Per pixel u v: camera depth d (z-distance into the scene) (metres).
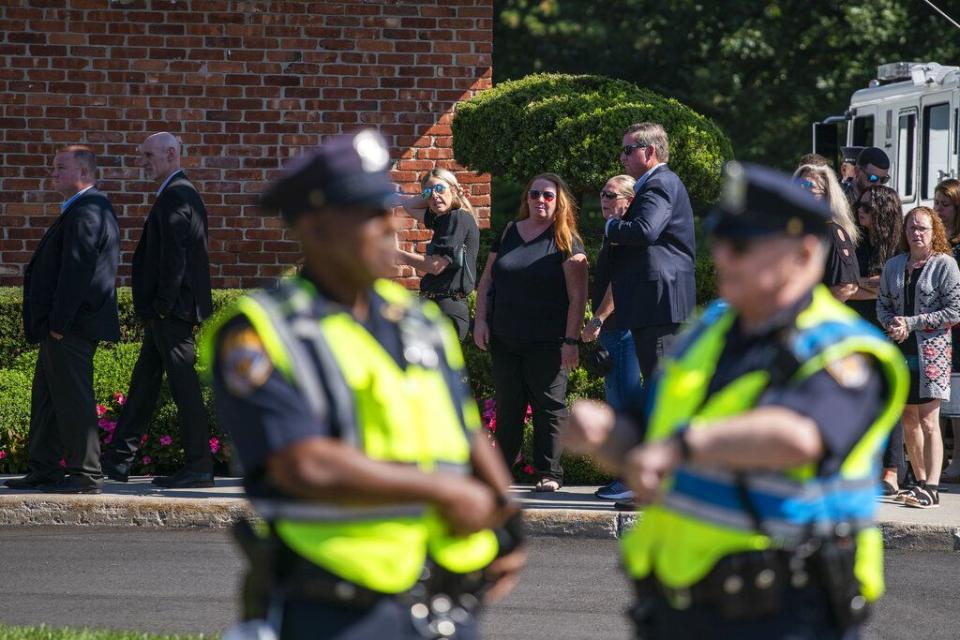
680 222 25.80
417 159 39.72
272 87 39.22
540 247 28.02
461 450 10.01
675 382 10.23
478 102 37.78
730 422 9.16
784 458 9.05
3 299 35.44
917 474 27.44
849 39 80.19
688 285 25.91
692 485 9.82
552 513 26.25
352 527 9.48
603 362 27.69
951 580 23.16
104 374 32.91
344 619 9.48
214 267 39.22
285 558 9.62
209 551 24.91
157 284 28.33
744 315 9.95
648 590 10.30
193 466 28.88
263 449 9.23
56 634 18.19
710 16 83.19
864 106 52.56
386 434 9.49
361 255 9.59
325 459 9.16
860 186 35.22
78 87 38.62
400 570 9.52
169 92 38.91
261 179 39.28
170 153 28.48
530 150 36.53
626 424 10.80
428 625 9.71
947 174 46.31
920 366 27.02
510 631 19.62
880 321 28.02
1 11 38.25
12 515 26.97
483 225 39.97
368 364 9.50
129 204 39.00
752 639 9.62
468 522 9.45
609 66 84.81
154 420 31.42
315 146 39.31
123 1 38.66
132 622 19.97
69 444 27.38
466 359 33.00
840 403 9.22
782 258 9.59
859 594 9.94
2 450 30.73
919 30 80.19
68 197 27.48
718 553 9.64
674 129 36.78
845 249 26.09
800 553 9.57
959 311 26.89
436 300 29.83
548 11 85.25
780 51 81.31
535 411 28.77
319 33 39.25
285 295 9.66
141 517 26.88
